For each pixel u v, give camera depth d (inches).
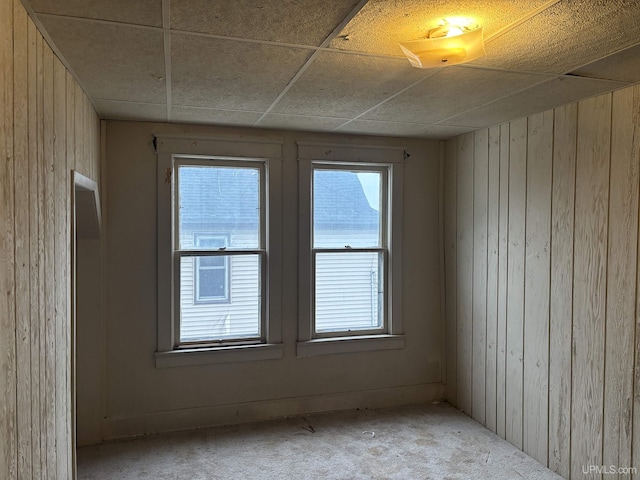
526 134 129.5
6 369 53.7
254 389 150.3
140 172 139.1
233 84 101.6
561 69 91.0
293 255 153.4
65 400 86.7
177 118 133.8
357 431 142.6
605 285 106.2
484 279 147.1
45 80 73.9
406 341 165.3
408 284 165.6
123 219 138.1
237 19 69.6
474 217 151.6
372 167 163.2
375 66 90.1
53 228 77.2
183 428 143.1
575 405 114.0
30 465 63.4
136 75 94.9
